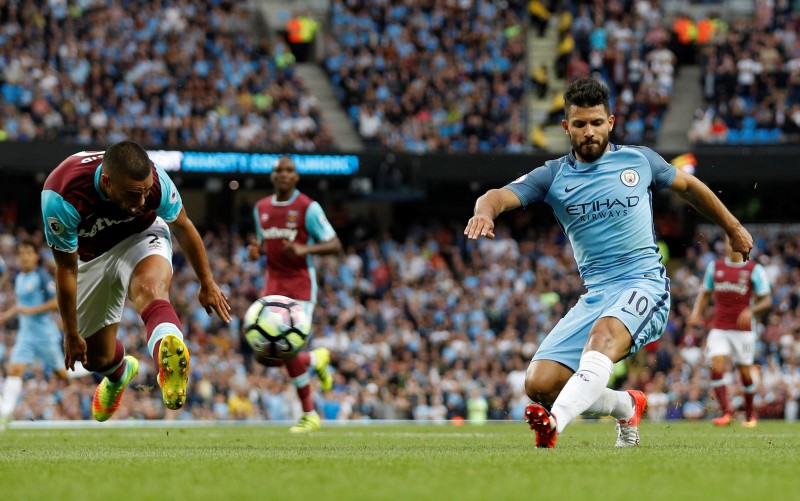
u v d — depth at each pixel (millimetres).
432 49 37406
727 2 41062
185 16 34594
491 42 37562
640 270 8203
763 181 32875
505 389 26250
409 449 8680
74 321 8102
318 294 29266
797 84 36344
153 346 7699
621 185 8234
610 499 4430
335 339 27188
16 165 28109
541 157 32000
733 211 35656
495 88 36094
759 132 35531
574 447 8375
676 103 37531
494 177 31812
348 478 5340
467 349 27766
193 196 33125
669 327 29781
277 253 14273
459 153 31656
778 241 34469
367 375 26125
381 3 38562
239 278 29594
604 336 7664
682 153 32031
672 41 38656
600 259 8273
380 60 36625
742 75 36406
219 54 34281
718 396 17766
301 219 14203
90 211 7895
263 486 4980
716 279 17812
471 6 38312
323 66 38281
